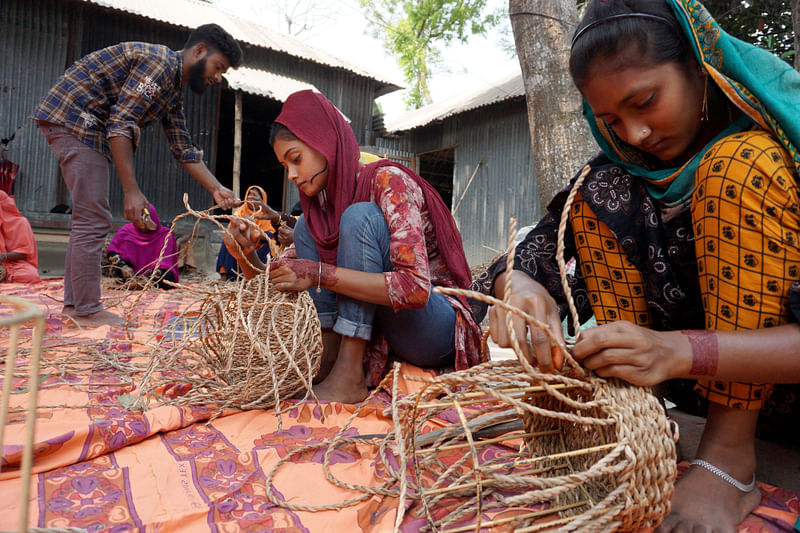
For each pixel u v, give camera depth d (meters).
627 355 0.87
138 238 4.58
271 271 1.55
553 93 3.87
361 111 10.45
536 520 0.99
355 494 1.12
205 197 8.79
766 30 4.92
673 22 1.02
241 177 14.72
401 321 1.70
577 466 1.06
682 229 1.15
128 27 8.16
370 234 1.63
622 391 0.90
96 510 1.01
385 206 1.65
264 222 3.61
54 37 7.64
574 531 0.86
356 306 1.64
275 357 1.54
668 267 1.16
